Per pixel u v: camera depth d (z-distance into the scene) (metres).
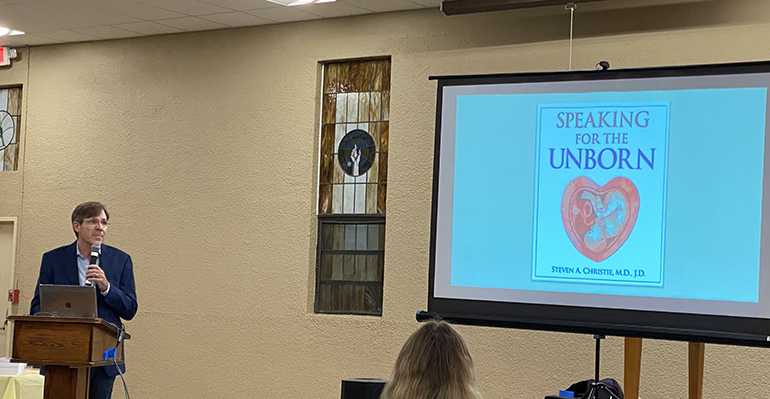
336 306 6.52
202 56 7.10
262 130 6.79
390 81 6.39
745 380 5.06
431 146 6.09
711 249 4.13
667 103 4.29
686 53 5.34
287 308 6.57
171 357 7.02
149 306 7.16
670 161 4.26
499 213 4.66
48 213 7.75
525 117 4.64
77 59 7.72
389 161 6.25
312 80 6.61
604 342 5.43
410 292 6.09
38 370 5.24
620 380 5.38
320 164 6.65
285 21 6.71
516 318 4.54
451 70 6.07
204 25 6.92
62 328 3.91
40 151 7.84
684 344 5.24
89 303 3.95
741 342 3.99
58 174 7.72
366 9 6.28
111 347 4.09
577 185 4.47
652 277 4.24
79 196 7.61
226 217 6.89
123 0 6.31
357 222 6.46
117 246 7.36
